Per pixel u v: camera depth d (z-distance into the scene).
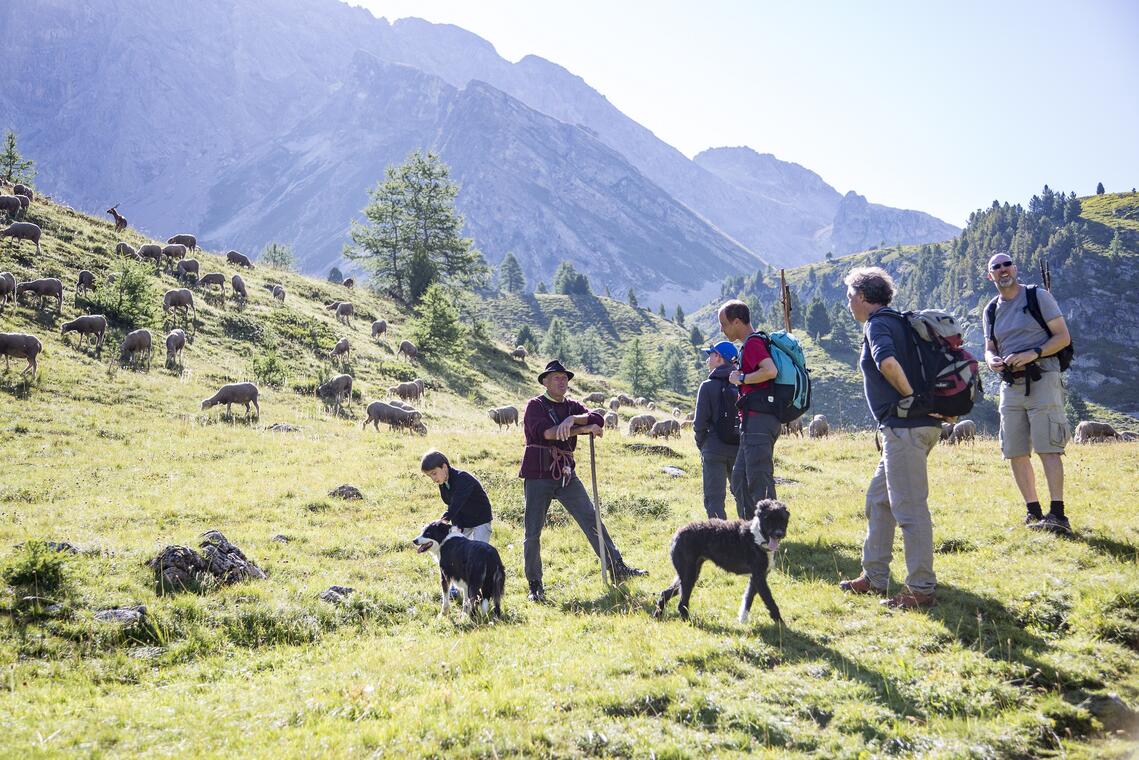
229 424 24.31
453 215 68.62
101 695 6.11
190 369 30.36
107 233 42.66
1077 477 12.45
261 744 4.98
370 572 9.80
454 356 51.41
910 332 7.04
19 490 14.33
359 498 14.02
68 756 4.76
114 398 24.36
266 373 32.75
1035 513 9.05
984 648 6.32
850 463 18.11
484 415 39.91
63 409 21.92
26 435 19.03
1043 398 8.65
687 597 7.45
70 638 7.10
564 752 4.79
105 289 32.53
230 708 5.75
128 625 7.42
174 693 6.16
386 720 5.31
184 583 8.60
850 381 187.00
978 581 7.71
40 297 30.52
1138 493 10.72
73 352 27.56
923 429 7.08
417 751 4.76
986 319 9.10
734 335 9.20
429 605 8.74
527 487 9.08
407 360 45.88
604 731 5.03
